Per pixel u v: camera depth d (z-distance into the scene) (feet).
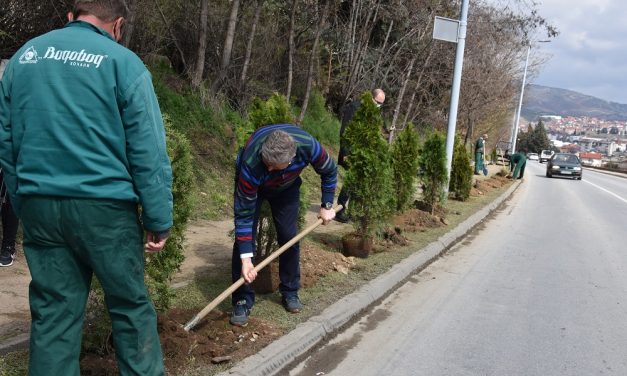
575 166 102.58
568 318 16.66
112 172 7.63
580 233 33.83
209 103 35.60
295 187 13.94
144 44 33.24
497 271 22.31
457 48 36.32
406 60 59.31
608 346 14.51
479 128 107.14
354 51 53.78
